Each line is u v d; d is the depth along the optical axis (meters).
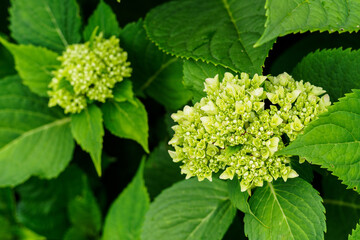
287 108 0.45
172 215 0.52
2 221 0.73
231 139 0.45
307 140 0.43
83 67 0.54
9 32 0.68
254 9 0.51
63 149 0.63
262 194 0.46
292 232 0.44
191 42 0.51
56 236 0.71
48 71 0.59
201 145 0.45
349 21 0.44
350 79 0.49
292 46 0.58
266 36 0.42
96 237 0.70
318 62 0.50
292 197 0.45
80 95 0.56
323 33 0.58
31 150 0.62
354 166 0.43
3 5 0.68
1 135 0.61
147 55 0.59
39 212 0.71
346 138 0.43
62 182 0.71
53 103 0.56
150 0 0.66
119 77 0.55
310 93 0.46
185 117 0.46
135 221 0.60
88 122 0.56
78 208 0.69
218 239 0.51
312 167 0.47
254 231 0.45
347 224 0.55
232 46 0.49
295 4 0.43
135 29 0.58
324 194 0.56
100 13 0.59
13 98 0.61
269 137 0.45
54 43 0.62
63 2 0.61
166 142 0.63
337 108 0.43
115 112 0.57
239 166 0.45
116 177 0.70
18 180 0.62
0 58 0.67
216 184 0.52
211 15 0.53
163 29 0.53
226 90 0.46
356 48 0.56
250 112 0.45
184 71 0.49
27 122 0.62
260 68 0.47
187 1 0.55
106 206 0.72
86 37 0.60
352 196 0.55
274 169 0.45
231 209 0.51
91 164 0.71
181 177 0.62
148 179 0.63
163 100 0.61
